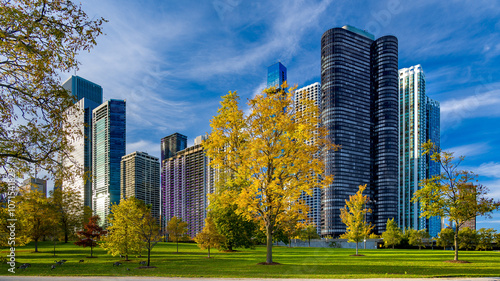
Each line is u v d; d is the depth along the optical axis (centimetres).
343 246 8288
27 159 1260
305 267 2166
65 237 6712
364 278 1556
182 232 6975
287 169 2327
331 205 16762
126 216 3409
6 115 1206
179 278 1622
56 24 1153
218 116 2461
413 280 1483
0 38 1073
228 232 4991
